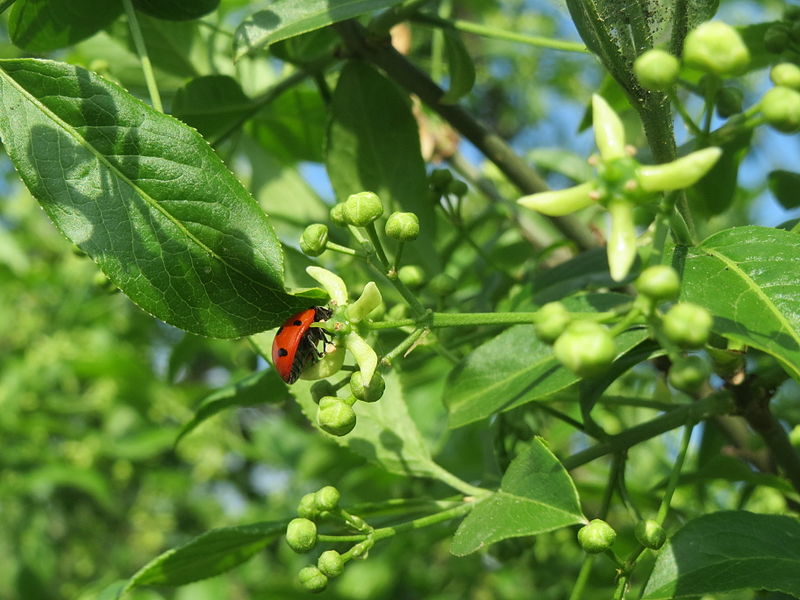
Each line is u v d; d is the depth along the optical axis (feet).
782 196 0.67
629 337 0.48
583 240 0.67
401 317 0.58
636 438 0.53
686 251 0.47
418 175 0.62
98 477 1.46
